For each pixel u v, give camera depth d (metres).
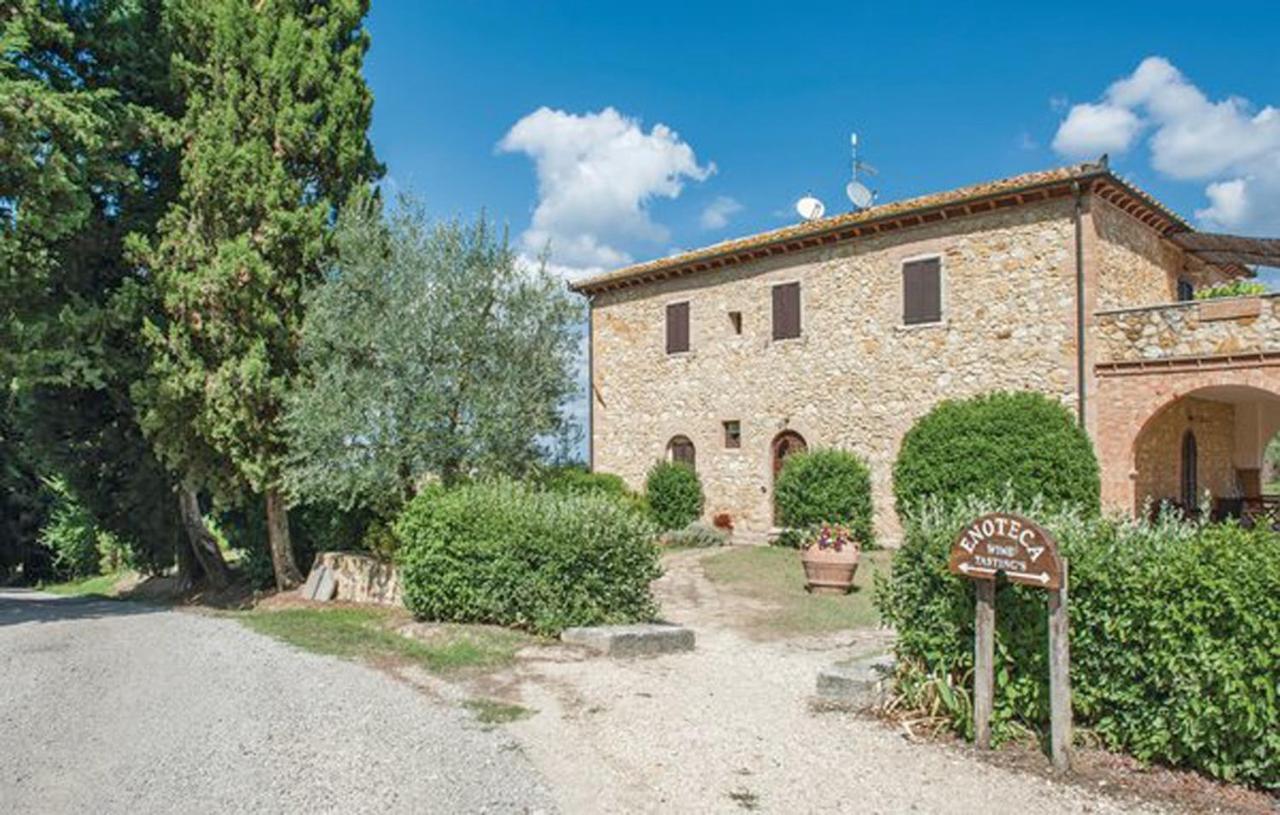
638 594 9.34
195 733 5.68
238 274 12.77
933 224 16.31
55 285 14.14
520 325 12.66
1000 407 13.73
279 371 13.29
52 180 11.60
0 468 23.44
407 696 6.66
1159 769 4.84
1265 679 4.39
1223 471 18.80
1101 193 14.77
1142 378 13.88
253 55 13.52
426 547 9.84
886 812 4.37
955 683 5.73
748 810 4.39
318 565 14.04
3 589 25.09
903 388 16.62
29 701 6.61
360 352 12.61
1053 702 4.89
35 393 15.66
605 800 4.51
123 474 17.31
